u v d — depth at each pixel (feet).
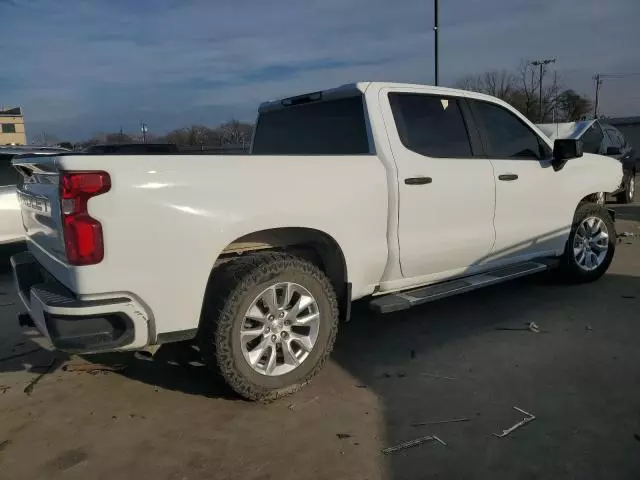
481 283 15.37
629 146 47.21
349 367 13.53
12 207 22.40
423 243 14.23
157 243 10.19
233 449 10.11
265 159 11.54
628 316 16.57
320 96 14.90
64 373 13.51
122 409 11.67
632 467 9.32
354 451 9.96
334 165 12.53
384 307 13.21
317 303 12.01
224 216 10.81
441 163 14.55
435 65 52.21
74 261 9.71
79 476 9.40
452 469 9.38
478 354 14.11
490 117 16.39
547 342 14.75
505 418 10.94
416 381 12.69
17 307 19.07
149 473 9.45
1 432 10.85
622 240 28.86
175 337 10.77
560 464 9.45
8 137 237.04
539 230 17.57
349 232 12.71
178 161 10.42
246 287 11.02
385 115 13.89
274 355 11.65
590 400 11.55
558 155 17.31
